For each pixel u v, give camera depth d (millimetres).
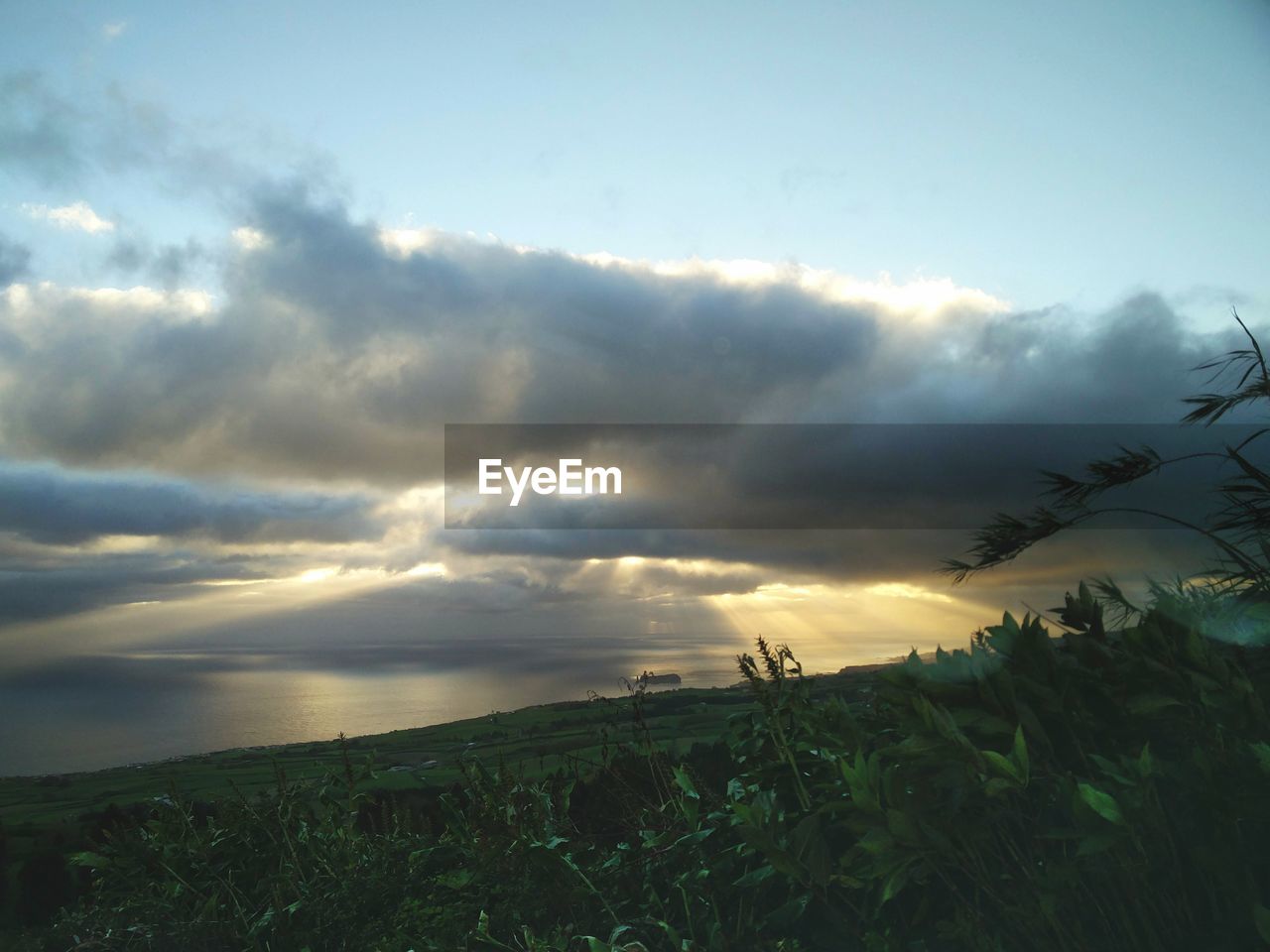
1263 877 1146
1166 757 1407
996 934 1409
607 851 2891
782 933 2059
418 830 3369
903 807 1369
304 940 3031
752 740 2469
